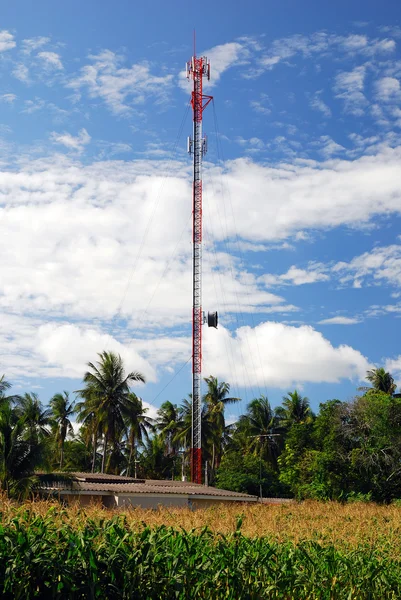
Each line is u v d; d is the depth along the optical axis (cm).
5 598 1193
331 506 4162
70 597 1212
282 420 9300
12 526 1341
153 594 1325
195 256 6072
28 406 7481
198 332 5978
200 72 6234
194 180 6103
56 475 3881
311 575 1662
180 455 9412
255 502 4494
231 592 1442
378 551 1995
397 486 5912
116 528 1356
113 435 7462
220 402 8881
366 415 6131
